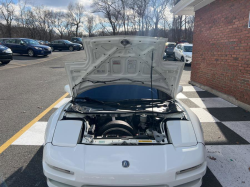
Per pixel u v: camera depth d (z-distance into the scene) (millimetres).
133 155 2180
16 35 49656
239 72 6109
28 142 3857
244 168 3158
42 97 6957
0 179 2830
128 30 41469
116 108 3104
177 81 3309
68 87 4004
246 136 4223
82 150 2232
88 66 3180
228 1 6609
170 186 2082
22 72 12180
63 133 2463
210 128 4617
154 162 2125
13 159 3301
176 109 3080
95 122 3125
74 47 30062
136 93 3451
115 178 2018
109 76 3379
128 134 2689
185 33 37312
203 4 8188
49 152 2242
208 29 7926
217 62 7363
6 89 8039
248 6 5645
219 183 2834
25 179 2840
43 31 54500
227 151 3643
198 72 8945
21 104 6156
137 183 2020
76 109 2988
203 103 6465
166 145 2328
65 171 2107
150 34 35812
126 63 3238
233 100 6391
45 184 2748
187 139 2428
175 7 10195
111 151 2225
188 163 2162
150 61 3125
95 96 3420
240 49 6031
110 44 2947
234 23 6297
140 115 3029
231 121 5000
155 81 3473
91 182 2033
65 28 59969
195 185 2246
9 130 4363
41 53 19938
